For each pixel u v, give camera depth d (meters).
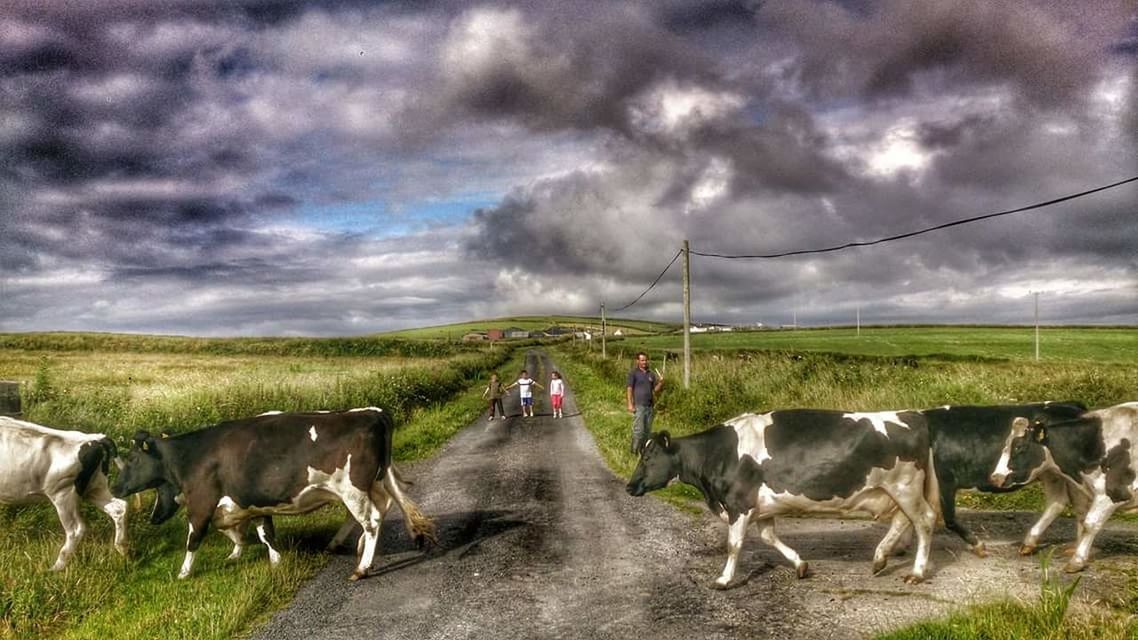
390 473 8.66
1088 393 14.94
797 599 6.66
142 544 8.99
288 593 7.36
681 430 18.25
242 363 52.28
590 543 8.99
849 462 6.96
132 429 13.03
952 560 7.54
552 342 159.12
